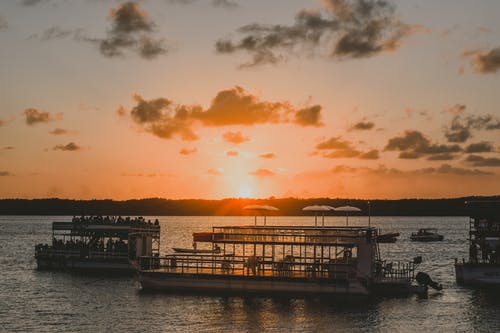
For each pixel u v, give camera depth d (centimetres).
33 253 16575
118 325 6612
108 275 10338
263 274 8156
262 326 6506
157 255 10894
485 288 8838
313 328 6425
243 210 9212
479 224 9550
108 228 10556
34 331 6412
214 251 8950
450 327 6506
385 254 16788
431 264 13662
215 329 6400
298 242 8200
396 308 7381
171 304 7581
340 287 7812
